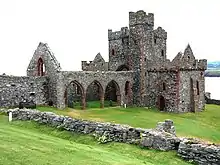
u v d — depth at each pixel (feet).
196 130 155.74
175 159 73.15
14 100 180.86
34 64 204.64
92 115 176.96
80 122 96.53
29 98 187.21
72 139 92.99
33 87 189.16
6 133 83.30
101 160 66.85
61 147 74.28
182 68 220.02
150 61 232.73
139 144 82.43
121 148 82.48
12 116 117.29
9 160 57.98
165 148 77.51
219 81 602.85
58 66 193.88
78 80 200.13
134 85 234.38
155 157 75.51
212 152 69.05
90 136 92.12
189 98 228.02
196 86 231.91
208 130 162.91
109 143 86.69
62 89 193.36
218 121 201.87
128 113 192.03
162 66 225.15
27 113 113.91
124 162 67.82
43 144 74.74
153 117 182.80
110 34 255.29
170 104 221.87
